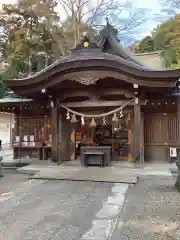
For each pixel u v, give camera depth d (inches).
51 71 430.3
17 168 490.0
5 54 1202.0
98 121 561.3
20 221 221.5
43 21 1116.5
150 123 518.0
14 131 581.9
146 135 518.3
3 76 1024.9
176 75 394.9
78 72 421.4
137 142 441.4
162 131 512.4
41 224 213.9
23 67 1132.5
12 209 254.1
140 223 215.9
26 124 572.7
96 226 209.0
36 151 576.7
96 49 431.2
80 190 325.4
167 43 1075.3
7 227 208.7
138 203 270.8
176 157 497.4
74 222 217.9
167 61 925.2
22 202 277.3
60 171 422.3
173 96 480.1
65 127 512.7
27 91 460.1
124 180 364.2
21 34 1103.0
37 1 1072.8
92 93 468.1
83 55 431.2
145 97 473.1
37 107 548.7
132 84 431.8
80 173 405.1
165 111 511.5
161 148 512.4
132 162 496.1
